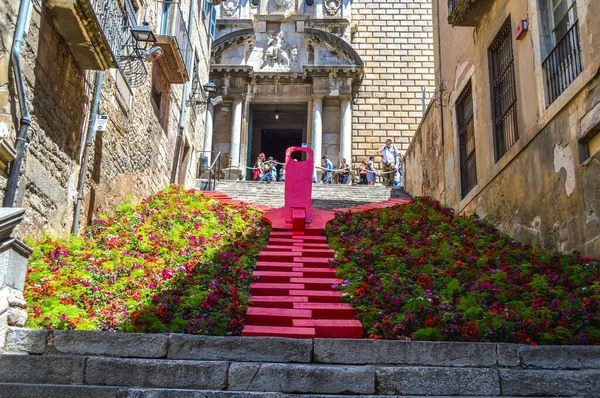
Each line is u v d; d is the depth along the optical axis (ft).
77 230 31.78
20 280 18.85
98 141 35.09
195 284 25.72
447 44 48.85
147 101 45.29
